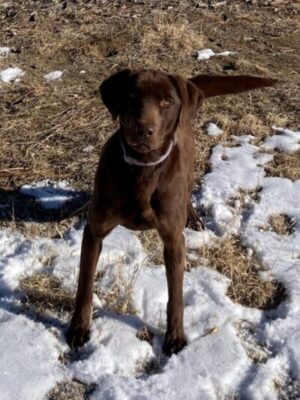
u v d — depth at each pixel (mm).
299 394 1390
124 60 2879
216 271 1721
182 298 1474
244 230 1873
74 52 2938
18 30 3141
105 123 2379
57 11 3375
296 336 1510
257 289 1660
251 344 1506
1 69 2762
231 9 3523
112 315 1555
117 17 3307
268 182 2074
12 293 1614
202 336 1506
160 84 1355
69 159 2168
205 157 2207
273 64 2924
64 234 1842
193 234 1845
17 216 1905
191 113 1434
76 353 1467
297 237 1850
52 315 1557
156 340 1500
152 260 1749
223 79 1712
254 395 1366
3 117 2398
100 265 1705
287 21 3404
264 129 2381
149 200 1396
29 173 2094
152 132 1298
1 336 1469
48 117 2410
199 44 3055
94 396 1354
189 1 3596
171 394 1354
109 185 1395
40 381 1373
